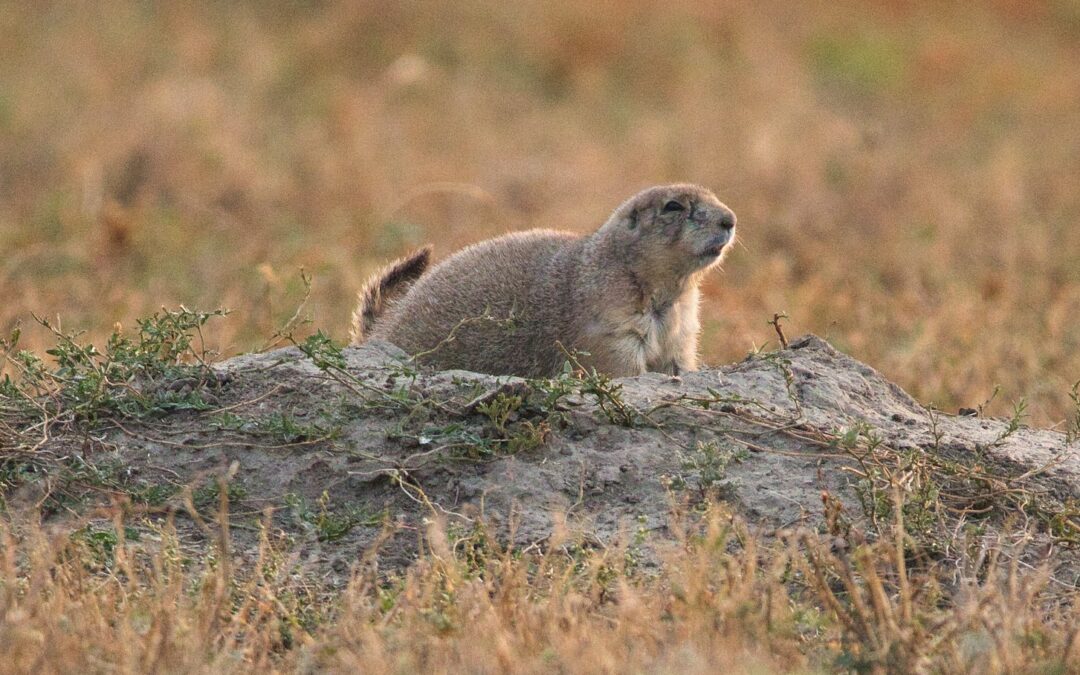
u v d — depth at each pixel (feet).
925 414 33.94
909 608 23.61
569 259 38.14
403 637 22.98
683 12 113.39
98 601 24.31
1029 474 30.37
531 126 88.94
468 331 37.76
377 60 99.30
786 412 31.96
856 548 26.30
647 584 26.30
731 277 59.57
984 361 45.44
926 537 28.14
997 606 24.62
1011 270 58.90
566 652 21.91
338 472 30.04
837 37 114.93
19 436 30.32
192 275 55.36
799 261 62.23
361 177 72.38
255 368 32.45
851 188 73.92
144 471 30.01
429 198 70.85
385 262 58.54
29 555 26.00
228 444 30.48
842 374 34.30
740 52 107.65
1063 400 42.32
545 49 104.27
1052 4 134.72
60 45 91.91
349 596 24.98
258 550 27.96
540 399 31.07
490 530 28.27
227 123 79.36
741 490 29.60
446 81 95.86
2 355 34.47
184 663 22.25
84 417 31.04
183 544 28.02
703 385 32.91
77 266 56.49
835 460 30.45
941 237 65.41
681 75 102.32
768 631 23.21
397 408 31.14
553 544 26.00
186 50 93.20
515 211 70.08
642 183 75.15
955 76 111.04
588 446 30.66
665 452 30.48
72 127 76.54
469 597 24.58
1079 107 106.93
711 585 24.76
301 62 96.53
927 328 48.37
